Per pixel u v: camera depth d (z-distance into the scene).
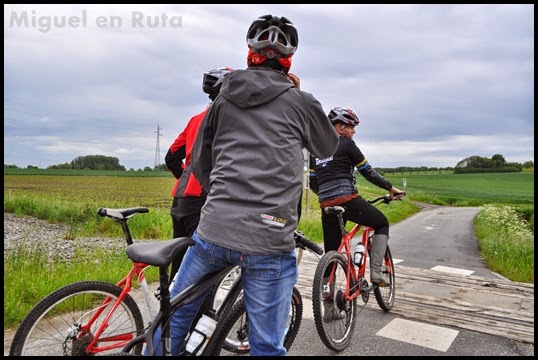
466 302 5.57
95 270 6.21
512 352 4.09
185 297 2.56
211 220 2.39
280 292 2.46
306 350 4.04
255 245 2.32
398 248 11.42
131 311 2.95
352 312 4.30
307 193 15.66
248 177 2.34
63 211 14.77
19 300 4.60
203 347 2.66
